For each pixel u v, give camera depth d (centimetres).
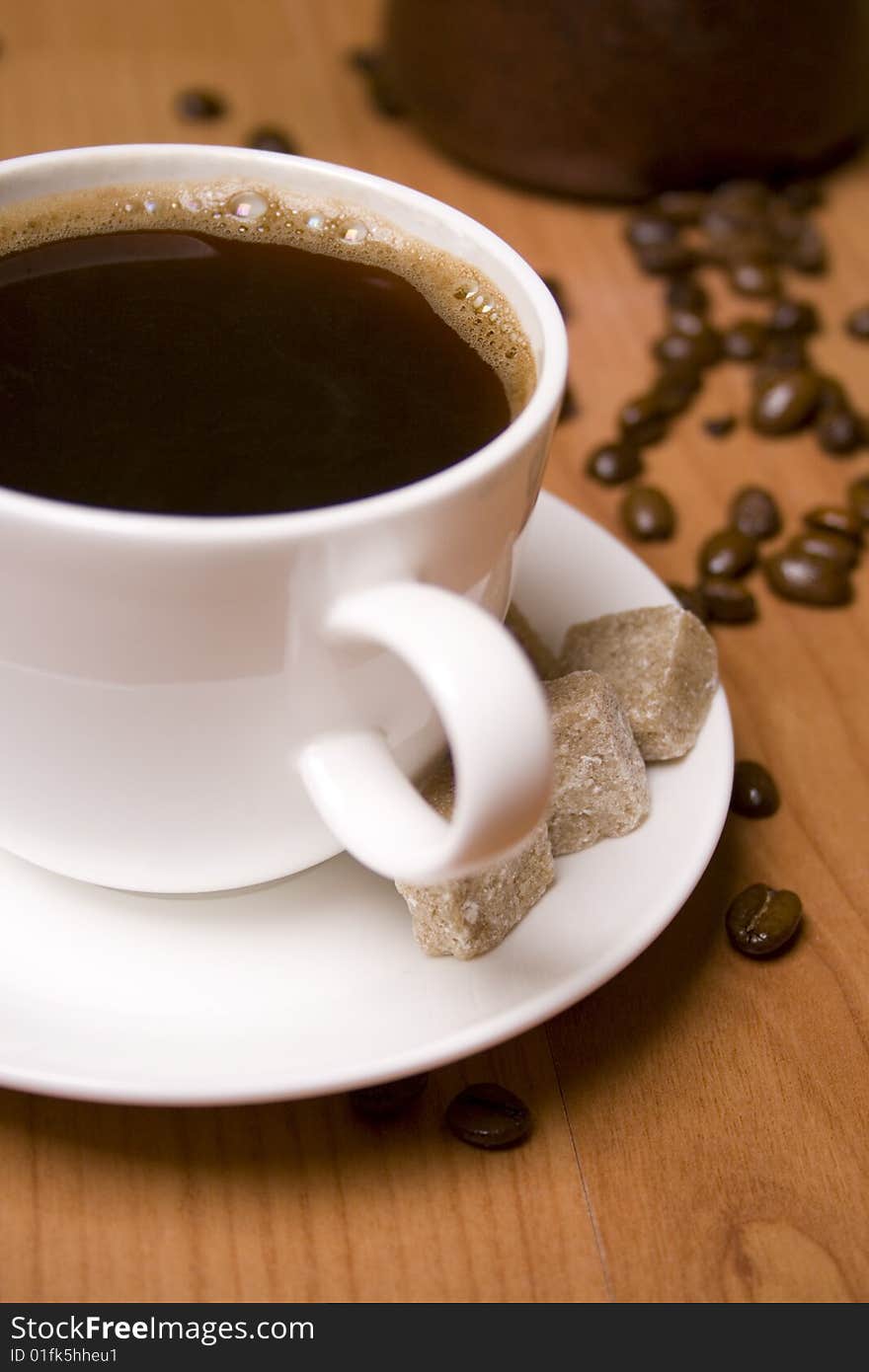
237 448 36
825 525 48
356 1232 36
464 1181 36
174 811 35
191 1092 34
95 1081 33
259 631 33
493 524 34
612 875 37
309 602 33
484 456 33
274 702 34
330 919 37
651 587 42
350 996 36
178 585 32
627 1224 36
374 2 68
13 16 64
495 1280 35
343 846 36
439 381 37
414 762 37
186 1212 36
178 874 36
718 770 38
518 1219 36
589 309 55
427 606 32
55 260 38
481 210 57
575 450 51
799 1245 36
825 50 54
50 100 59
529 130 56
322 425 36
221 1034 35
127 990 35
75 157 38
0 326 37
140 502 35
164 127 59
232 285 39
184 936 36
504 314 38
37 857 36
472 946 36
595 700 37
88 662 33
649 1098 38
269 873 36
